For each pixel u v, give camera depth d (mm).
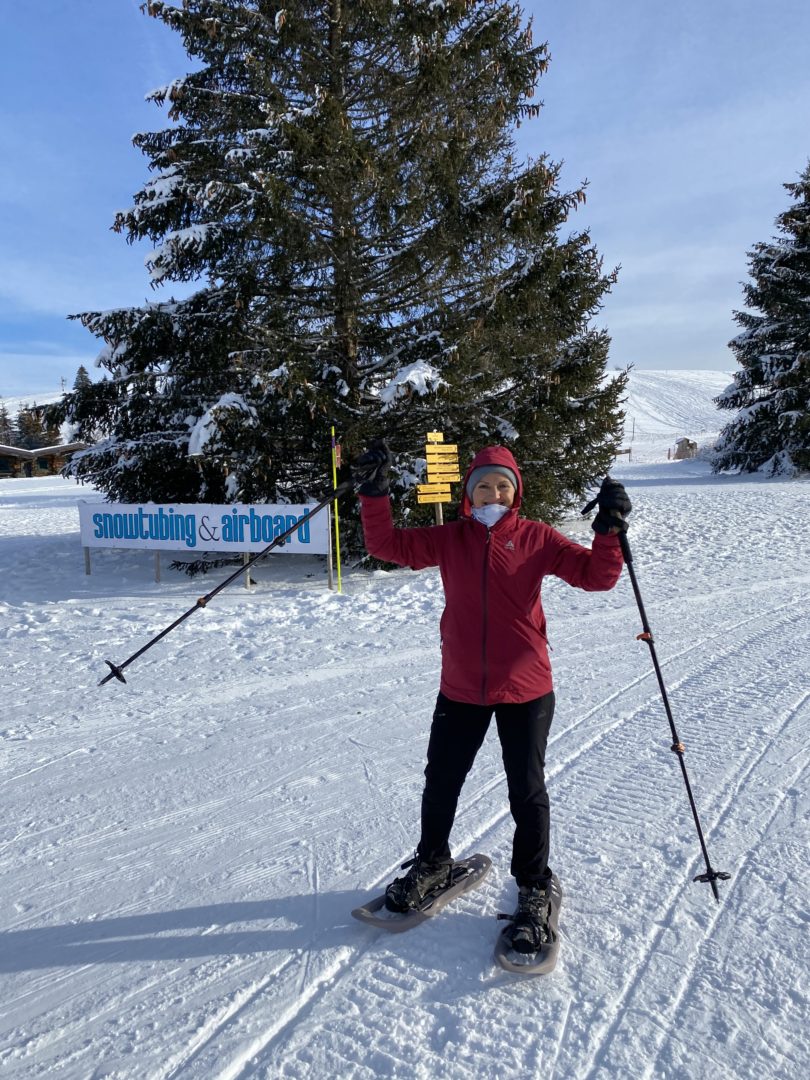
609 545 2270
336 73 9484
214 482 10383
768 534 11508
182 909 2635
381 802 3436
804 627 6289
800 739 3932
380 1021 2053
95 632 6883
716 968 2221
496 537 2418
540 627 2482
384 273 9641
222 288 9602
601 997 2119
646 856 2859
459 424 10070
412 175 9219
